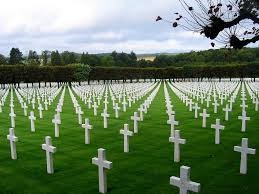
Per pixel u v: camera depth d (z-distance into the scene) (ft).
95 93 120.98
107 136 50.96
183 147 43.04
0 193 29.25
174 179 21.58
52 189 29.60
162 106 87.76
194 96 105.50
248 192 27.55
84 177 32.24
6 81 195.72
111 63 356.79
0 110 82.48
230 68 245.24
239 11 27.07
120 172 33.42
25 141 48.96
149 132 53.11
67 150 42.86
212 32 27.53
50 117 72.74
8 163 37.96
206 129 54.90
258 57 263.29
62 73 208.54
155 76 265.13
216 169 33.68
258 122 60.54
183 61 348.59
